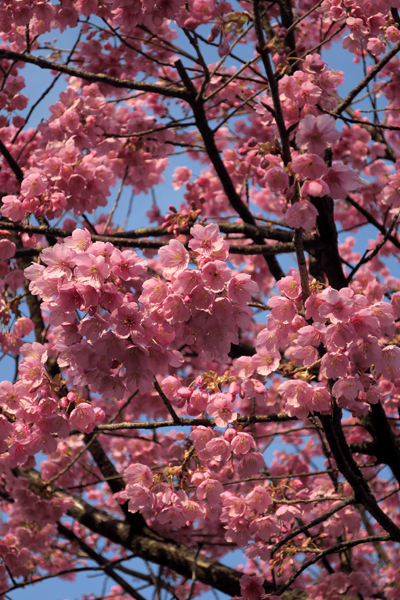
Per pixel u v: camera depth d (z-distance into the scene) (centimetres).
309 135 232
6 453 334
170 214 316
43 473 564
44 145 511
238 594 473
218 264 236
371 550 574
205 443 290
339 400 272
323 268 434
